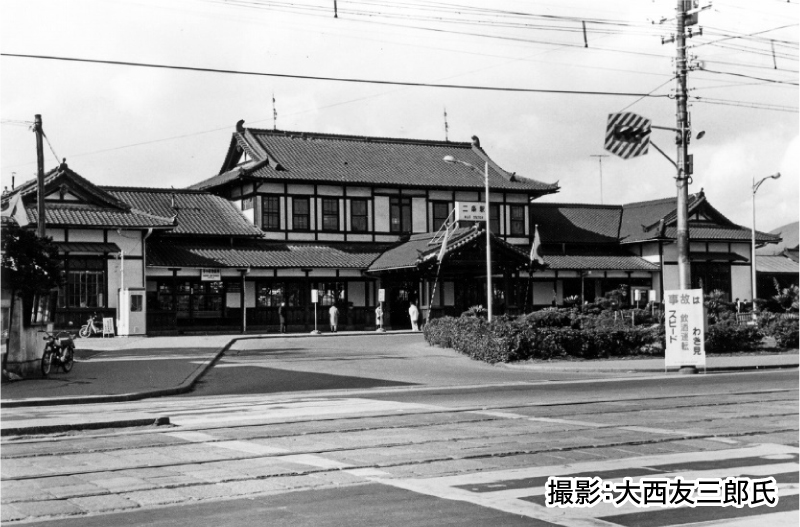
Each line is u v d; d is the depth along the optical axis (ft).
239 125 191.62
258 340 140.46
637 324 115.44
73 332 145.18
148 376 80.02
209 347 118.83
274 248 172.45
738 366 94.07
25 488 32.68
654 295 180.34
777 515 27.53
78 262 147.33
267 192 176.04
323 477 34.04
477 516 27.68
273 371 89.97
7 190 156.46
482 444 41.14
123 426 48.11
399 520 27.32
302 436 44.27
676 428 45.80
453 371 91.76
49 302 86.12
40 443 42.78
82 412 56.18
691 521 26.91
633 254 204.85
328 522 27.25
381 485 32.48
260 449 40.42
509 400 61.31
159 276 157.48
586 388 71.15
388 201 186.39
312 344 131.34
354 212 183.21
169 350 113.70
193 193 179.01
